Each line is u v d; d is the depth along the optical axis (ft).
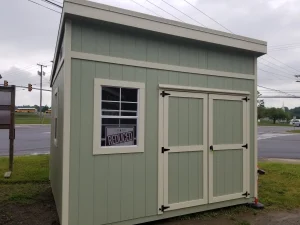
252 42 18.16
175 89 15.61
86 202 12.99
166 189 15.19
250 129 18.58
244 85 18.49
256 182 18.48
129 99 14.51
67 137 12.57
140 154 14.51
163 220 15.40
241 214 16.74
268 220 15.88
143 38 14.80
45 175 24.77
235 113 17.99
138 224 14.67
